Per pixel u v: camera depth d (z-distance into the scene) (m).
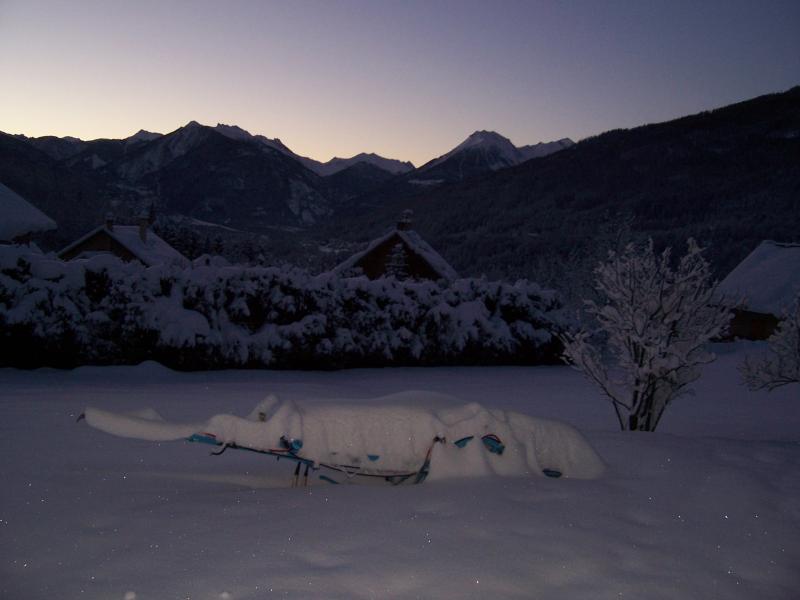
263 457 6.91
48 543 3.99
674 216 190.88
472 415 5.79
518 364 26.47
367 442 5.41
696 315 10.65
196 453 7.02
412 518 4.46
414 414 5.61
